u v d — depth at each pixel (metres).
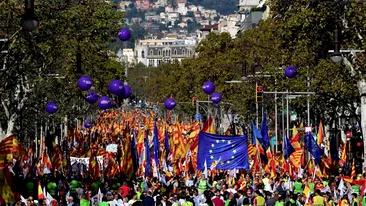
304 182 51.97
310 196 45.47
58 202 44.38
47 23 63.06
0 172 38.50
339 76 73.75
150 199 42.25
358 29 62.69
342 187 48.97
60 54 72.25
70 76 86.19
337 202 46.47
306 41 64.12
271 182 53.97
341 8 61.69
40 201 39.78
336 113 85.62
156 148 58.50
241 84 115.75
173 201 43.41
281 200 44.22
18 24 57.34
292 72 62.00
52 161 59.84
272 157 57.84
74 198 45.03
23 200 39.31
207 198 43.94
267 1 70.38
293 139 59.31
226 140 55.09
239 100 117.25
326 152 84.50
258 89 80.56
